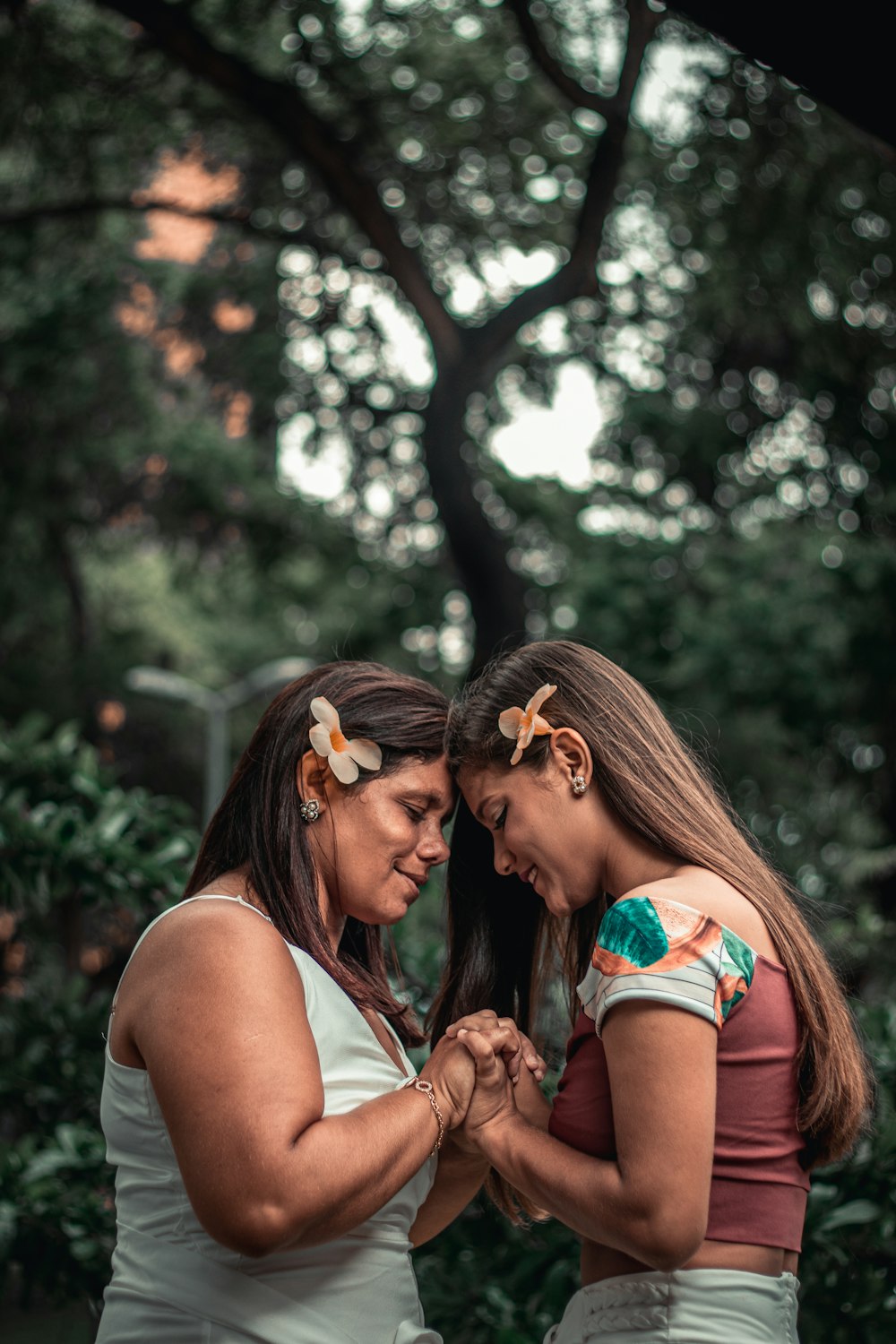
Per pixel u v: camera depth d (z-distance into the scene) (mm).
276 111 9109
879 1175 3057
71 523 17344
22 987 5371
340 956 2375
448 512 9820
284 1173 1785
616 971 1875
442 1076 2088
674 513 14672
